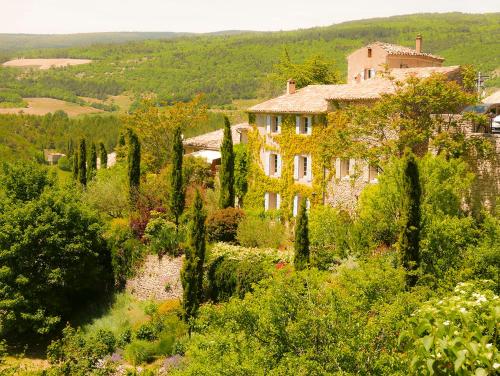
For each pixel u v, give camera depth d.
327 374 10.20
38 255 32.47
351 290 12.52
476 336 6.55
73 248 32.44
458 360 6.30
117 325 30.83
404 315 10.77
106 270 35.16
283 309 12.10
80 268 33.06
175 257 32.12
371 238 23.89
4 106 140.12
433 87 27.36
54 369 19.80
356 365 10.55
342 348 10.64
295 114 37.78
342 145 30.47
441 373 6.64
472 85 29.92
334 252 26.02
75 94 156.75
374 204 24.14
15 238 31.73
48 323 31.08
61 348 21.06
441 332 6.66
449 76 33.50
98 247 34.94
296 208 38.50
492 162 24.97
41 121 112.88
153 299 32.59
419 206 20.03
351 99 33.69
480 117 26.02
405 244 19.78
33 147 99.50
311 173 37.00
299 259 25.84
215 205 39.62
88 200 40.56
